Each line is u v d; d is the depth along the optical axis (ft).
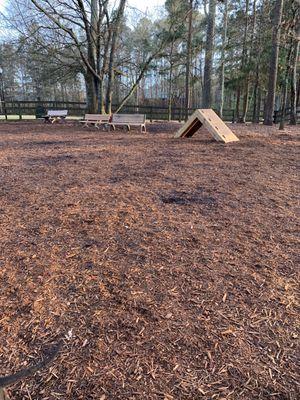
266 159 21.65
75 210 12.34
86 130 42.75
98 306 7.11
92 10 49.19
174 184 15.74
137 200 13.47
